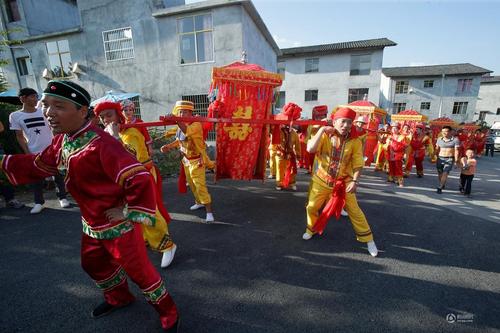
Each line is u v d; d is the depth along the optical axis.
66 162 1.59
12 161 1.74
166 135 4.16
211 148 9.00
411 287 2.55
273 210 4.56
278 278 2.67
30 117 4.19
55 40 12.48
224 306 2.27
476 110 33.72
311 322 2.10
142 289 1.83
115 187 1.63
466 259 3.08
